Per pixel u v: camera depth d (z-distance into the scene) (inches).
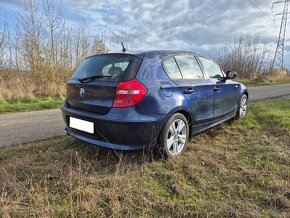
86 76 155.6
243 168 139.9
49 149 170.2
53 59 500.7
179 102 153.9
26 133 212.8
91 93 146.3
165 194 117.0
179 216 103.9
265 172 135.7
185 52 179.9
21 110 329.7
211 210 106.1
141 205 108.3
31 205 106.1
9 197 111.1
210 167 142.7
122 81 136.9
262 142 181.3
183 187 121.0
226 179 130.0
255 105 315.6
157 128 142.1
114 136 137.4
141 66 144.0
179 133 159.0
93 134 145.1
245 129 214.8
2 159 156.3
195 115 169.3
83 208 104.5
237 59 1084.5
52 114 301.1
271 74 1086.4
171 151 153.9
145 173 133.0
